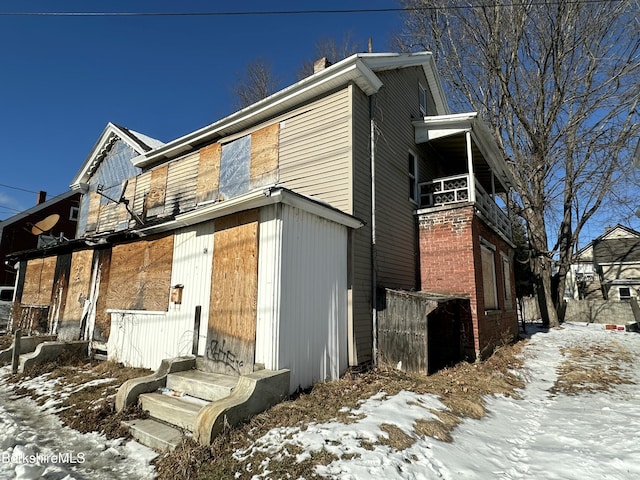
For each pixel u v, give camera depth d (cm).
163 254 769
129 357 786
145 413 512
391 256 885
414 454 362
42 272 1185
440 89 1362
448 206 959
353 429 401
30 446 427
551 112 1809
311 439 378
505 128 1989
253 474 333
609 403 570
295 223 593
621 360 905
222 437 395
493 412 527
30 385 700
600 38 1719
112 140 1612
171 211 1235
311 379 591
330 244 684
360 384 603
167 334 712
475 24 1911
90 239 959
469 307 875
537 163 1814
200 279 673
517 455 393
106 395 596
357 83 844
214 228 668
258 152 997
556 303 1880
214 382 524
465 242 920
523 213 1888
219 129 1088
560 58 1762
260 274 567
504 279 1263
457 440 411
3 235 2172
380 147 902
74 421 509
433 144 1162
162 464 381
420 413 464
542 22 1786
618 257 2931
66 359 857
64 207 2484
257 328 552
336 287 688
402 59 1029
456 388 608
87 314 943
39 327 1122
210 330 627
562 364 880
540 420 511
